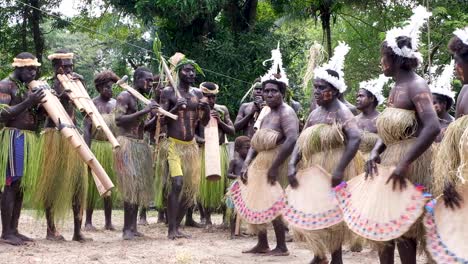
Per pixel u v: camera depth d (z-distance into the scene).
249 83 14.77
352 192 4.31
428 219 3.77
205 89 7.50
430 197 3.86
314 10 15.85
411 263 4.05
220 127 7.65
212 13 15.52
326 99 4.86
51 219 6.34
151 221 9.55
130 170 6.56
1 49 18.00
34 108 6.09
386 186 4.04
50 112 5.98
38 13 17.39
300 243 4.83
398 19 15.27
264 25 15.60
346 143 4.79
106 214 7.97
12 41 17.89
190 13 14.56
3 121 5.76
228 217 8.02
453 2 13.52
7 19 17.44
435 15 12.91
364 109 6.69
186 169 6.85
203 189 7.94
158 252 5.74
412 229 3.96
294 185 4.84
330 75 4.83
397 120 4.04
